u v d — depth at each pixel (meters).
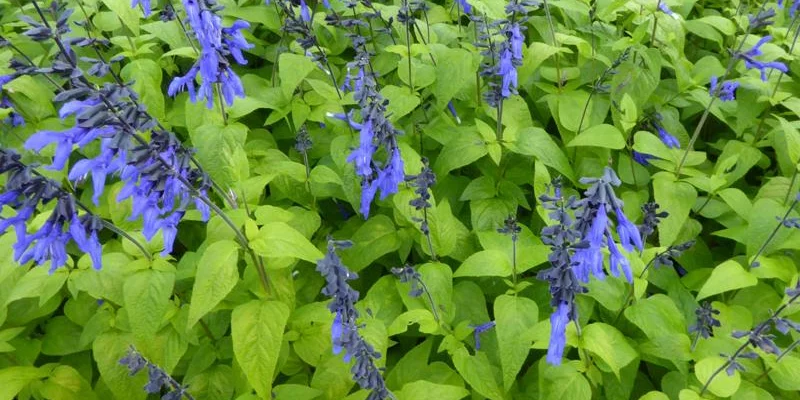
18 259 0.57
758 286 0.80
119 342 0.73
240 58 0.72
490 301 0.85
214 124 0.85
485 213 0.86
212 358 0.75
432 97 1.02
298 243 0.66
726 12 1.25
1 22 1.19
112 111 0.56
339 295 0.56
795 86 1.05
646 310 0.71
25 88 0.91
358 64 0.84
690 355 0.69
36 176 0.57
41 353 0.83
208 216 0.66
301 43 0.92
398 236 0.84
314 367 0.77
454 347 0.73
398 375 0.74
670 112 1.01
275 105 0.95
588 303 0.75
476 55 0.93
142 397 0.72
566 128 0.95
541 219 0.89
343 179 0.83
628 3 1.08
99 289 0.71
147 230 0.60
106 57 1.09
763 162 0.98
